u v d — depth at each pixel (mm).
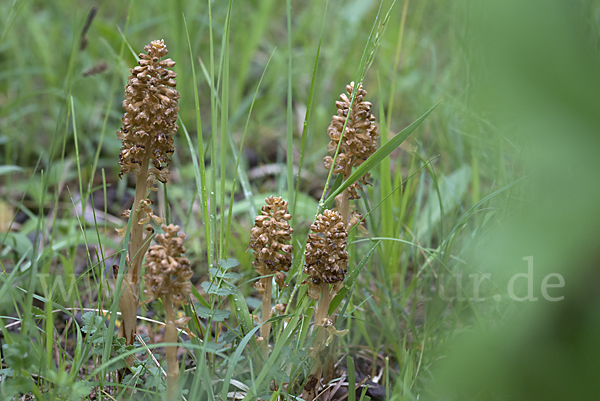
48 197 1806
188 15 2119
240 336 1271
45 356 1229
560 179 746
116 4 2793
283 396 1263
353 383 1242
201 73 2293
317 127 2145
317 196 1831
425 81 2102
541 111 697
